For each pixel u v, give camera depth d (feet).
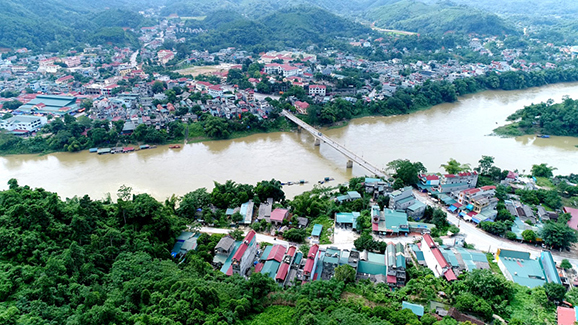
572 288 271.49
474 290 258.98
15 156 533.96
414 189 451.53
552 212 390.21
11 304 210.18
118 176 476.13
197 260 283.18
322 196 423.64
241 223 372.38
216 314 220.64
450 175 429.79
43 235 270.67
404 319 224.53
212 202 398.83
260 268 299.17
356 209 394.11
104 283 245.45
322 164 524.52
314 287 256.73
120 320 208.74
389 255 294.87
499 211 381.19
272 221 372.79
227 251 298.15
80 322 199.62
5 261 246.27
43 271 234.79
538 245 342.03
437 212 373.61
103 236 287.28
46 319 200.13
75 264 252.62
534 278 281.13
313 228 361.51
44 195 320.91
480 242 344.90
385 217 364.79
